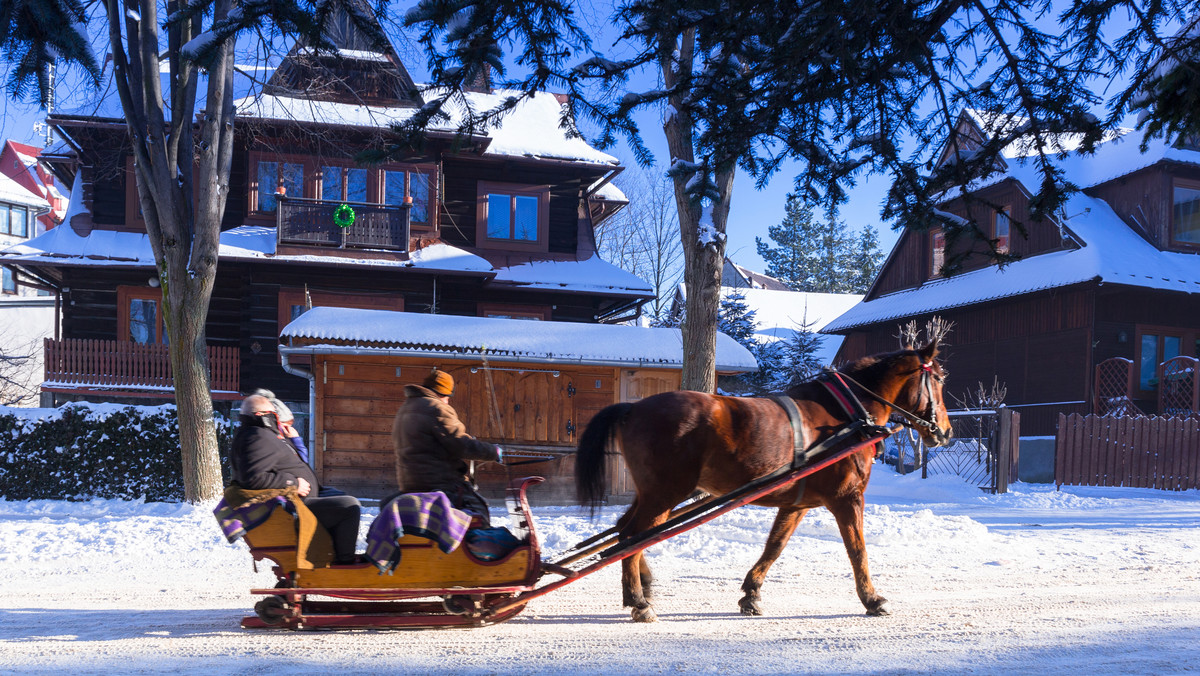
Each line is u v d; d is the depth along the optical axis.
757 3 4.95
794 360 29.06
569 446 13.98
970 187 6.46
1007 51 5.43
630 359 13.91
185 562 8.20
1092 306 22.81
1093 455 18.88
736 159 5.81
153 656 4.55
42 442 14.15
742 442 5.71
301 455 5.34
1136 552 9.24
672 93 5.38
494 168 23.12
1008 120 5.82
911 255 29.86
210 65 4.67
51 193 38.28
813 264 81.25
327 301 20.56
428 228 21.55
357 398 13.75
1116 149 26.27
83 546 8.93
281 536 4.97
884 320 28.28
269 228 20.94
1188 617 5.85
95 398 19.39
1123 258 22.53
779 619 5.79
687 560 8.43
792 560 8.36
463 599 5.11
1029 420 24.50
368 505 13.27
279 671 4.27
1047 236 24.42
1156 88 5.54
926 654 4.77
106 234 20.39
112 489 14.10
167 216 12.32
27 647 4.76
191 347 12.44
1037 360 24.50
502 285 21.56
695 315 12.28
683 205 12.31
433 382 5.45
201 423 12.45
